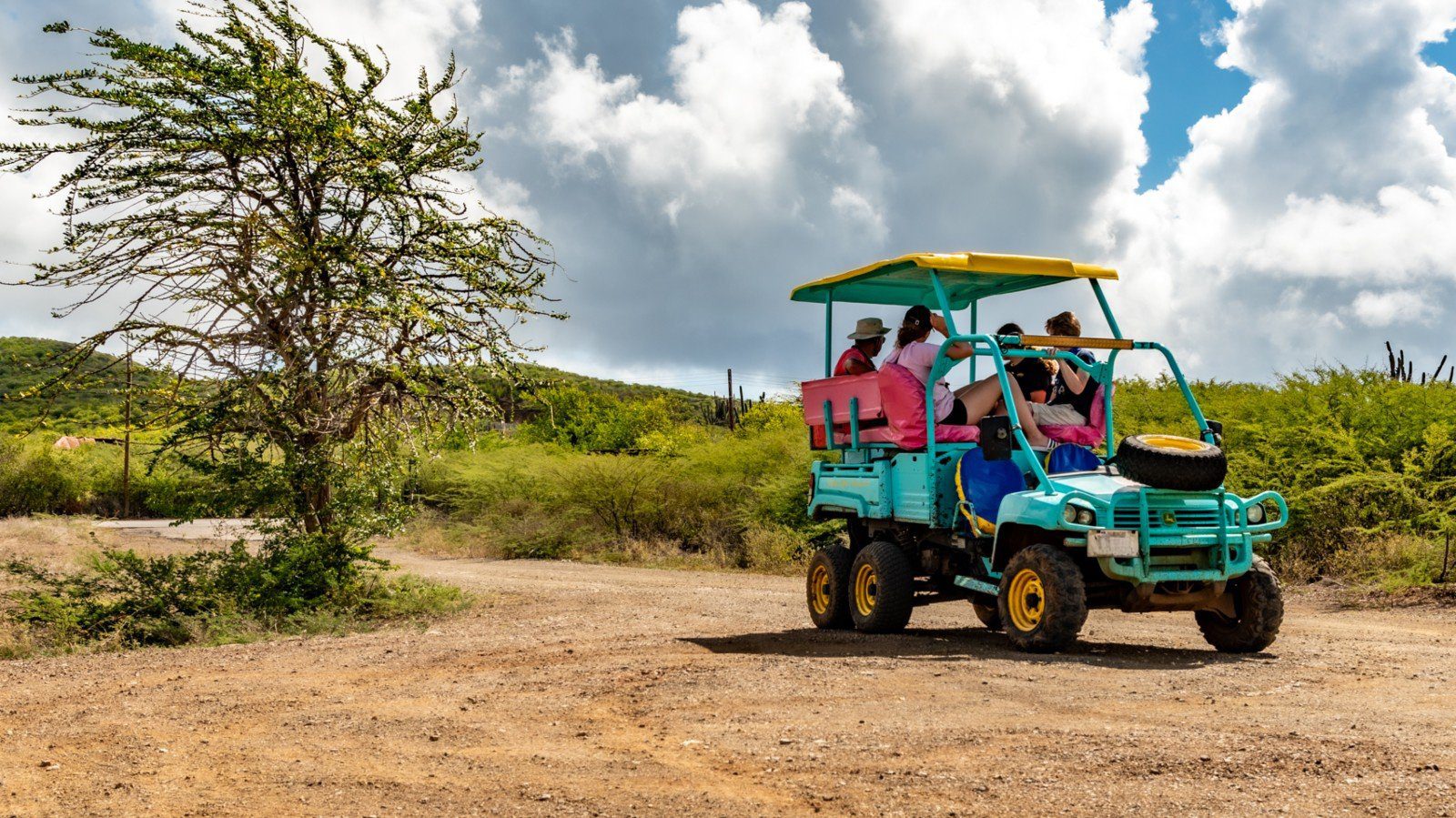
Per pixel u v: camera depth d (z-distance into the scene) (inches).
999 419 335.9
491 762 217.6
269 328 491.5
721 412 2273.6
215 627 446.6
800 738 225.3
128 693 301.6
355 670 334.3
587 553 917.8
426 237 514.3
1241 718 235.5
